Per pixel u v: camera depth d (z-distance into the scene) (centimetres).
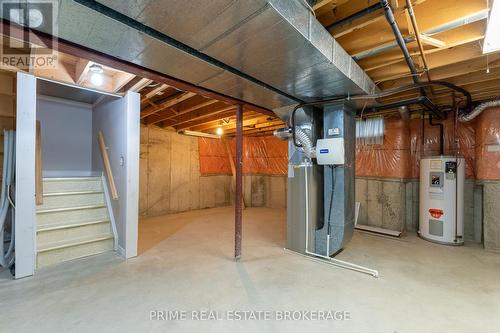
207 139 693
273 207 706
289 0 130
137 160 311
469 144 390
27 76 244
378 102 306
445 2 169
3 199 262
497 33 168
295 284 238
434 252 330
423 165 391
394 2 151
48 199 304
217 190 718
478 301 209
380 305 202
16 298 207
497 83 283
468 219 390
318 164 321
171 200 610
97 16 124
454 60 218
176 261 292
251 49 158
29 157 247
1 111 311
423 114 404
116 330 169
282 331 171
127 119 302
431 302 207
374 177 455
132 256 303
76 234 306
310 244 316
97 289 224
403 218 426
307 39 146
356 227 447
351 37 205
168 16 125
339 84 221
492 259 305
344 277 253
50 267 268
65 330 168
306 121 315
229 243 364
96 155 402
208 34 141
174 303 203
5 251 280
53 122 392
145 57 169
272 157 718
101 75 288
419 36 175
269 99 272
